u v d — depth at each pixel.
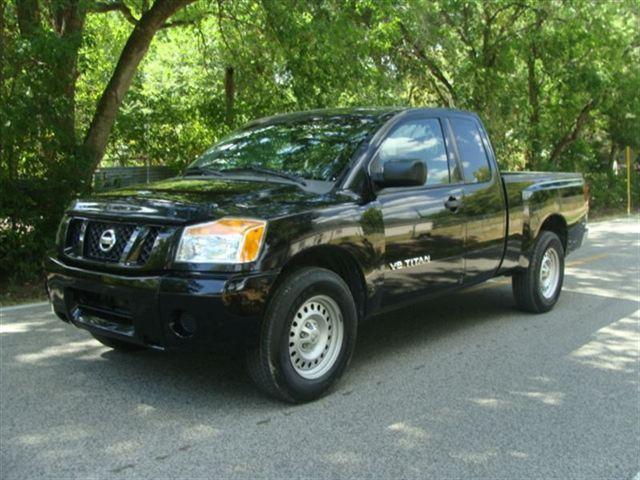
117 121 15.60
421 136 5.73
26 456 3.81
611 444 4.07
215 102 16.62
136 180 15.12
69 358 5.62
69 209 4.95
